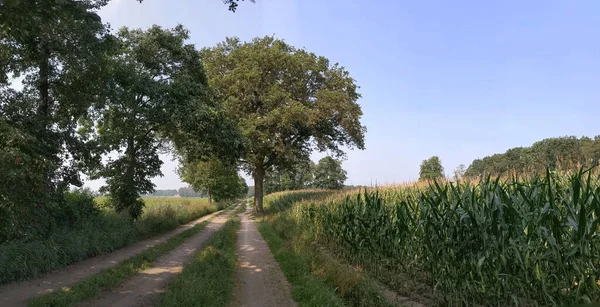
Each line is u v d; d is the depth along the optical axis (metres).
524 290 5.74
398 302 7.21
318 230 16.31
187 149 21.84
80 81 13.88
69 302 7.05
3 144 10.27
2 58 12.00
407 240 8.52
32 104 12.84
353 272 8.78
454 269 6.68
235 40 34.34
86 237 12.39
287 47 33.97
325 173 78.38
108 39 13.94
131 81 16.72
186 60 19.83
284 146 31.03
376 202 10.32
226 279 9.21
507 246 5.83
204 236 19.66
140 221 19.27
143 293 8.03
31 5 6.86
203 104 18.09
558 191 5.72
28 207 10.52
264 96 30.14
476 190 7.21
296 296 7.83
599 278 5.11
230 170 42.81
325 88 32.62
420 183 13.52
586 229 5.03
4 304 6.89
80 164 15.44
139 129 19.02
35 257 9.45
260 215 35.03
